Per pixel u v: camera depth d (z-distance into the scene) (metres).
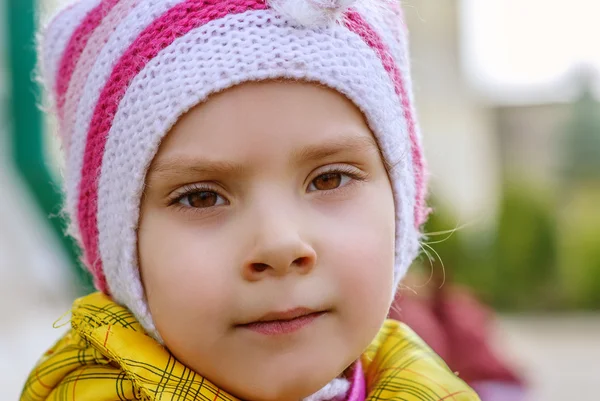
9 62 3.97
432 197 4.39
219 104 1.15
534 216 9.43
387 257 1.25
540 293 9.43
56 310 3.87
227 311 1.13
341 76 1.20
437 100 9.76
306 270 1.14
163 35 1.21
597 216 11.12
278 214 1.13
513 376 2.85
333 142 1.19
